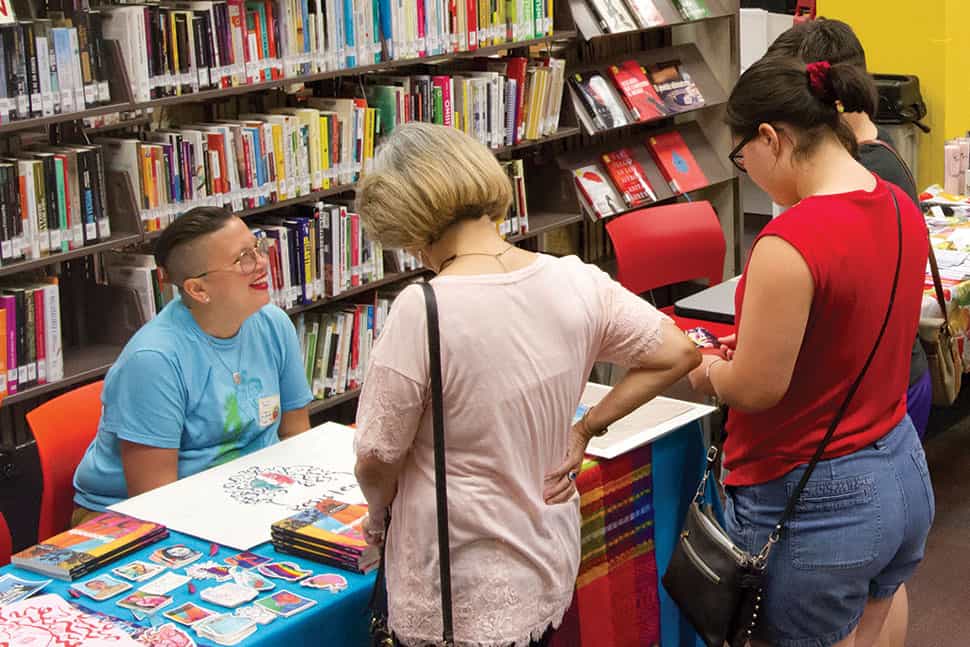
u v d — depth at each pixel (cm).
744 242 745
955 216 450
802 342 194
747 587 206
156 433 253
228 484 241
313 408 423
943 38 608
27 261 335
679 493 272
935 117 625
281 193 402
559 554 186
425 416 176
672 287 605
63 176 342
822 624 206
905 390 211
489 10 468
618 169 547
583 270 188
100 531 218
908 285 202
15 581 204
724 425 227
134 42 349
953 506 417
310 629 191
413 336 171
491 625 178
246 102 429
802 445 201
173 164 369
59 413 279
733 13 585
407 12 432
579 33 508
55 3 350
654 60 574
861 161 278
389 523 187
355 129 425
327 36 409
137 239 358
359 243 429
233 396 266
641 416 267
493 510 177
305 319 428
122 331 377
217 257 254
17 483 360
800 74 197
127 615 191
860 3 632
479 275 174
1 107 320
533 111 495
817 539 201
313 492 236
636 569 261
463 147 178
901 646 253
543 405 177
